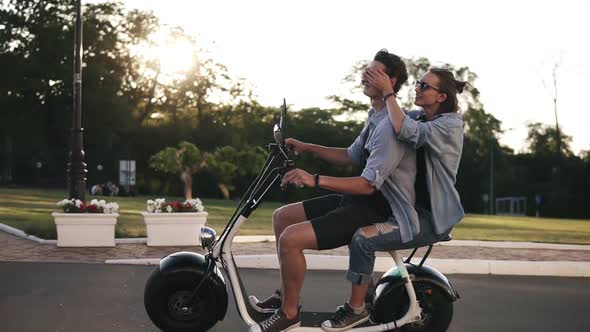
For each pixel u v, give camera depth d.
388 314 5.16
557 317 6.96
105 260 9.60
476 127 62.56
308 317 5.11
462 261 9.96
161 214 11.00
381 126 4.89
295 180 4.73
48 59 52.38
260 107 63.59
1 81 51.59
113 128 54.88
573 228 21.95
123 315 6.30
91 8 55.19
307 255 9.75
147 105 58.91
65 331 5.65
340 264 9.72
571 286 9.03
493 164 69.62
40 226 12.53
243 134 61.12
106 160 56.41
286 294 4.89
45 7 53.19
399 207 4.92
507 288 8.70
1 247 10.72
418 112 5.39
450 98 5.06
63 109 53.75
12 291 7.33
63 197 27.72
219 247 5.16
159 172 57.03
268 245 11.52
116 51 55.31
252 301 5.32
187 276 5.19
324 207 5.32
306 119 64.12
